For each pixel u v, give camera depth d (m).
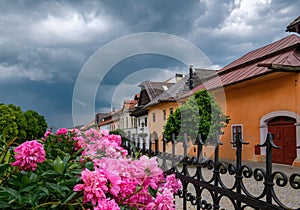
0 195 1.02
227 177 6.92
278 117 10.23
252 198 1.89
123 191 1.15
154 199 1.29
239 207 2.01
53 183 1.11
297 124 9.14
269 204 1.75
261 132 10.72
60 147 1.82
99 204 0.95
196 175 2.54
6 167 1.21
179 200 4.45
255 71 11.02
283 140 9.97
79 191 1.02
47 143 1.92
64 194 1.04
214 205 2.27
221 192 2.19
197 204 2.49
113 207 0.95
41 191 1.07
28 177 1.14
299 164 8.95
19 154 1.23
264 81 10.67
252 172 1.94
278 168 8.75
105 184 1.01
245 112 11.63
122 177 1.17
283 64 9.15
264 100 10.68
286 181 1.71
